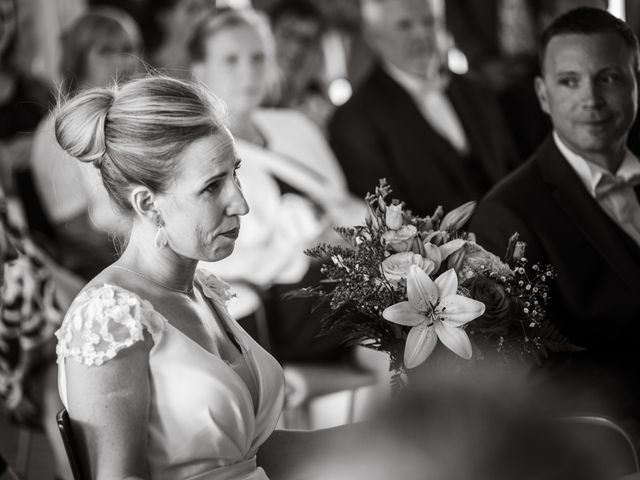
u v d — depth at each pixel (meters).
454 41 4.53
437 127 4.53
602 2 4.36
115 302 1.80
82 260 4.25
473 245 2.21
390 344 2.19
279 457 2.20
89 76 4.46
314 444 2.22
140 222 1.92
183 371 1.84
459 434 2.17
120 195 1.89
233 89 4.46
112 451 1.73
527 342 2.17
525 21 4.49
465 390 2.15
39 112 4.34
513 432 2.28
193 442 1.85
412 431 2.19
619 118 3.12
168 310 1.92
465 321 2.05
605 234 3.06
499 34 4.51
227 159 1.89
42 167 4.24
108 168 1.89
